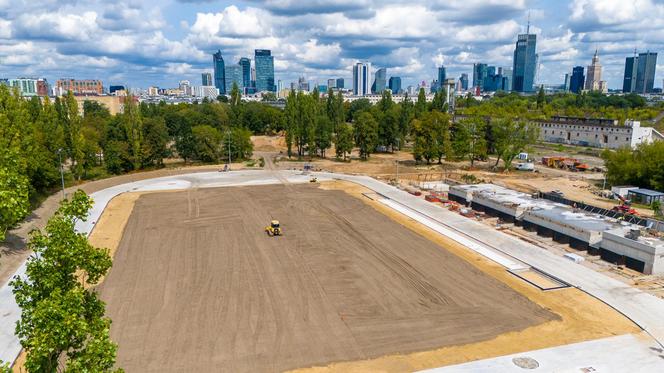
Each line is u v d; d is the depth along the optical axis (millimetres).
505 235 56469
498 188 76500
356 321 34875
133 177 95125
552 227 55969
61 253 18234
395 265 46219
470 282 42250
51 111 85250
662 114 186625
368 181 92000
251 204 71812
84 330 16203
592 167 108125
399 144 135500
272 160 120375
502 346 31703
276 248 50938
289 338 32375
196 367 28875
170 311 36062
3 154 30906
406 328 33969
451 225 60938
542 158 117188
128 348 30797
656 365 29656
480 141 110875
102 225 59906
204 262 46594
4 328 34000
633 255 46125
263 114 173250
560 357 30422
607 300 38812
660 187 78062
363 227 59469
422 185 88125
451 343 32062
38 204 67062
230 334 32812
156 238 54344
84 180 90500
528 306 37656
